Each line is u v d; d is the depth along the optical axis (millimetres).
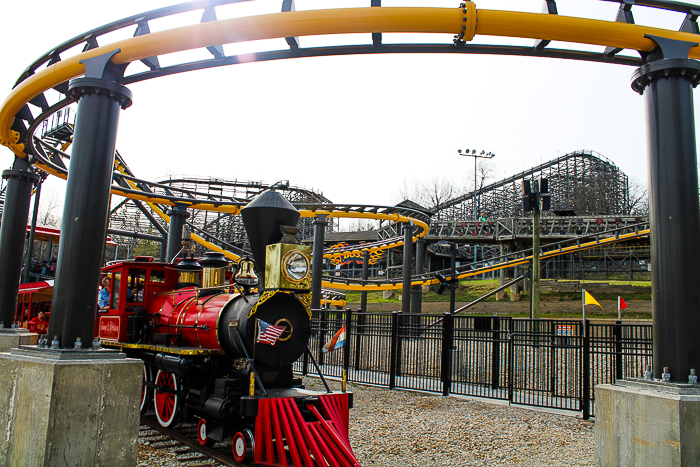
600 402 5387
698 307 5160
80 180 5824
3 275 10078
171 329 9219
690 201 5328
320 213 23359
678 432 4508
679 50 5789
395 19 6652
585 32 6230
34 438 4957
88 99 6074
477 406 10500
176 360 7918
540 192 16953
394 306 45812
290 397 6371
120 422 5320
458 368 12078
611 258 46656
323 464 5719
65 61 7344
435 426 8742
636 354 10039
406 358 12906
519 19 6469
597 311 36031
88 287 5707
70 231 5723
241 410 6230
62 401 4941
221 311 7895
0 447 5430
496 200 67312
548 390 10719
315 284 22625
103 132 6039
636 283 39094
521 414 9789
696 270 5211
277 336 6844
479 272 35094
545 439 8039
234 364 7441
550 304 38312
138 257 10414
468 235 45281
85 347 5625
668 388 4879
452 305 17562
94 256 5781
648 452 4746
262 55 7484
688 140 5445
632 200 70125
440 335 13477
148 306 10289
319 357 15633
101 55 6469
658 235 5406
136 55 6902
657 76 5656
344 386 6953
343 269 61812
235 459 6559
